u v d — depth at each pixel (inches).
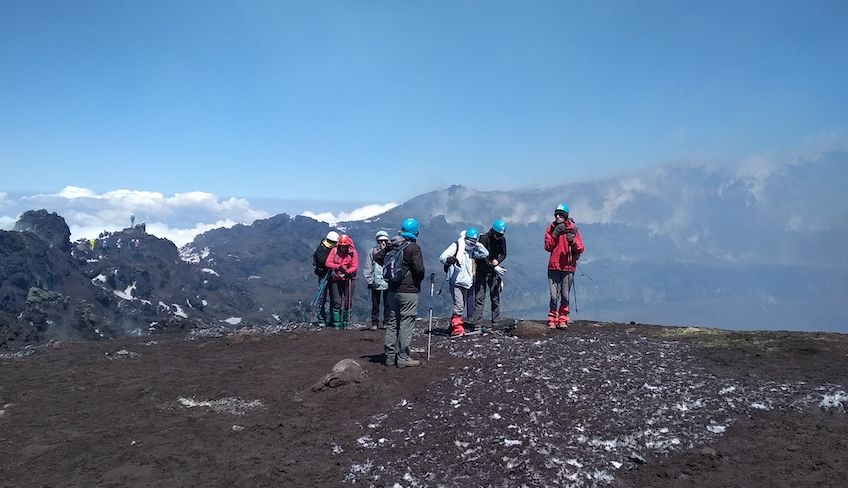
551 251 585.6
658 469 255.0
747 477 241.1
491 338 537.0
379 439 300.5
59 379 453.1
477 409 335.0
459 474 257.1
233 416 343.0
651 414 320.5
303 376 430.0
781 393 341.7
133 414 349.7
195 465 268.8
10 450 292.0
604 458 268.7
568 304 587.2
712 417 311.9
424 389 380.2
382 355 488.4
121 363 520.7
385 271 433.1
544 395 354.9
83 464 271.7
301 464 270.5
